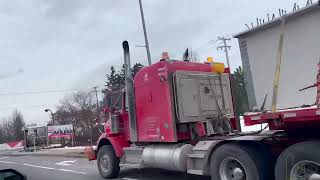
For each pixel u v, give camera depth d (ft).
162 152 33.42
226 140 27.48
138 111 36.06
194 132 33.65
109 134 40.63
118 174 41.16
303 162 22.36
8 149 167.53
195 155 29.66
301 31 22.75
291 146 23.00
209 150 28.32
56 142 140.46
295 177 22.79
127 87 36.94
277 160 23.73
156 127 34.09
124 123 39.70
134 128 36.47
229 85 36.96
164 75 33.24
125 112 39.58
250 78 25.44
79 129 196.24
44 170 56.54
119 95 40.42
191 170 30.17
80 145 129.49
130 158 37.81
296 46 22.98
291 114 22.77
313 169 22.27
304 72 22.70
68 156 79.41
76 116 203.10
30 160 81.00
